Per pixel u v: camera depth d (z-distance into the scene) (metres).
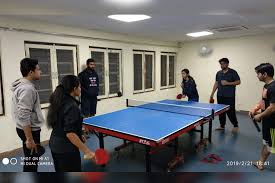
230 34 5.70
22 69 2.08
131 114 3.49
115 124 2.89
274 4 2.76
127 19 3.61
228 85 4.50
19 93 1.98
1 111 3.42
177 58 7.56
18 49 3.56
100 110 5.12
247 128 4.84
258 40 5.91
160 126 2.78
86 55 4.71
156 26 4.34
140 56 6.26
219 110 3.78
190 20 3.77
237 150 3.60
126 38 5.61
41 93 4.02
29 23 3.67
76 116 1.74
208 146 3.80
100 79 5.20
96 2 2.56
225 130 4.73
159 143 2.29
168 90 7.34
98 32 4.90
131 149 3.73
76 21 3.78
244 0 2.57
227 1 2.59
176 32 5.20
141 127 2.74
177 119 3.13
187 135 4.46
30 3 2.57
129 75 5.82
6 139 3.47
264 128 2.68
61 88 1.79
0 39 3.32
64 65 4.39
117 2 2.56
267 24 4.26
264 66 2.60
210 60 6.86
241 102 6.39
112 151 3.66
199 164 3.12
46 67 4.08
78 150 1.85
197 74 7.20
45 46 3.98
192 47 7.22
